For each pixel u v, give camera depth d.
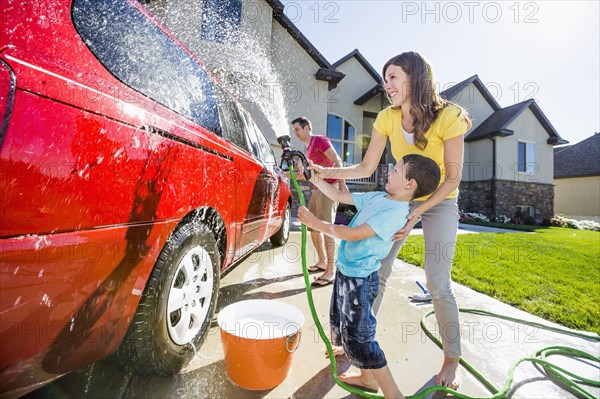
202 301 1.54
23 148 0.74
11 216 0.72
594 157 18.86
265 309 1.62
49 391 1.20
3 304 0.71
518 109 13.51
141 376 1.32
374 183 11.41
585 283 3.16
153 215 1.12
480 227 9.93
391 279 3.08
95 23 1.07
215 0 6.93
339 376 1.48
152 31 1.38
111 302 0.98
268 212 2.79
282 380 1.37
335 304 1.46
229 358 1.29
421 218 1.63
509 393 1.43
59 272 0.81
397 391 1.26
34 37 0.86
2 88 0.73
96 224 0.91
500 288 2.88
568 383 1.48
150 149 1.12
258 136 2.88
